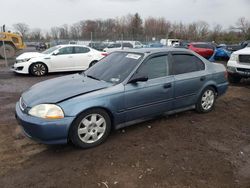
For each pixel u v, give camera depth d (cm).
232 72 827
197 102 509
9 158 343
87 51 1188
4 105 591
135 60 428
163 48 470
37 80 966
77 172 309
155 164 327
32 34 5441
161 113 450
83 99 353
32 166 324
